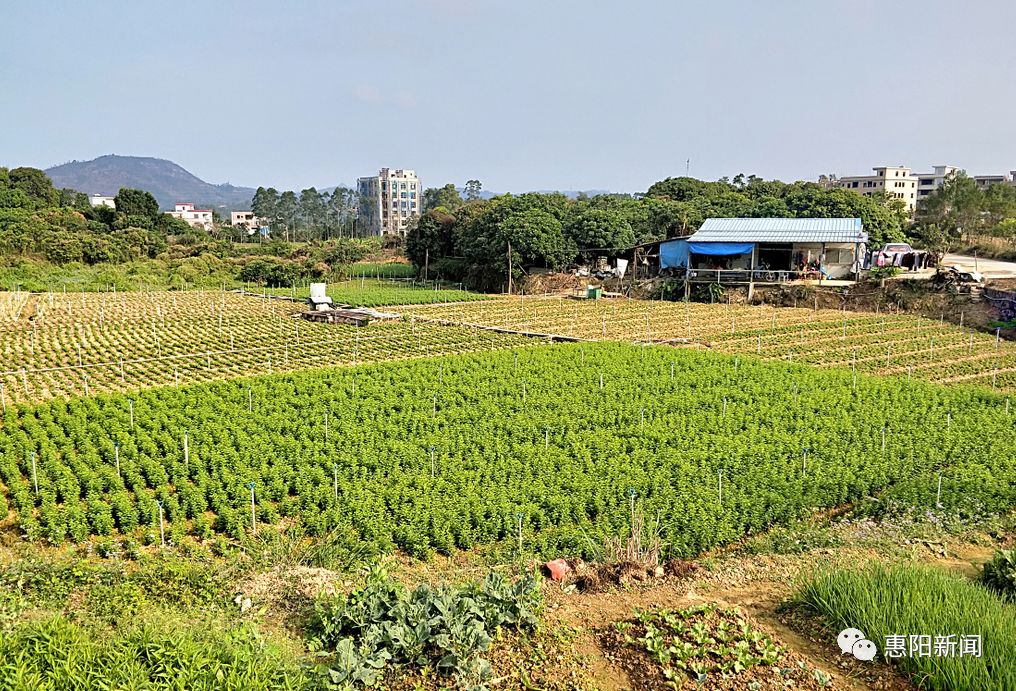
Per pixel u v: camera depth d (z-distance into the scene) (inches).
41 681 436.8
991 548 817.5
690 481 1031.6
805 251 3235.7
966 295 2583.7
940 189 5206.7
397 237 6245.1
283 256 5068.9
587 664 519.2
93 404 1411.2
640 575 715.4
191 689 446.0
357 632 546.3
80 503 975.6
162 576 695.7
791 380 1649.9
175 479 1050.7
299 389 1542.8
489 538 890.1
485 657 520.7
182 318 2679.6
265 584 673.6
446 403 1454.2
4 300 2999.5
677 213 4160.9
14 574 698.8
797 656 517.7
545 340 2333.9
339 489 1007.6
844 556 789.2
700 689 476.7
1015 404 1461.6
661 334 2418.8
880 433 1261.1
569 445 1203.9
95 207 6127.0
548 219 3690.9
